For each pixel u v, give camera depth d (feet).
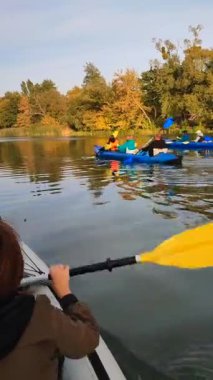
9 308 4.90
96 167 45.47
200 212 22.58
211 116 120.88
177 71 127.54
